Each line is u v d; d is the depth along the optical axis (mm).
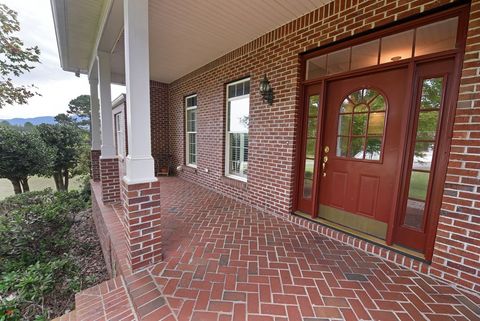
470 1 1787
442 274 1971
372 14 2316
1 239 3465
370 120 2586
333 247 2523
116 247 2426
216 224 3119
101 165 3902
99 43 3525
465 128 1804
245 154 4430
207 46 4078
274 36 3379
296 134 3236
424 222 2209
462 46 1849
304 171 3312
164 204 4020
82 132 11250
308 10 2844
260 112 3732
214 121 5004
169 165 7238
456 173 1867
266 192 3693
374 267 2156
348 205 2850
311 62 3082
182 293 1738
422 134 2189
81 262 3498
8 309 2213
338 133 2898
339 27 2594
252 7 2803
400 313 1596
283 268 2104
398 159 2301
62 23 3311
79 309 1656
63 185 9859
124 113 7352
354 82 2689
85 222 5043
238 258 2256
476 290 1814
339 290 1820
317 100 3070
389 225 2402
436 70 2059
